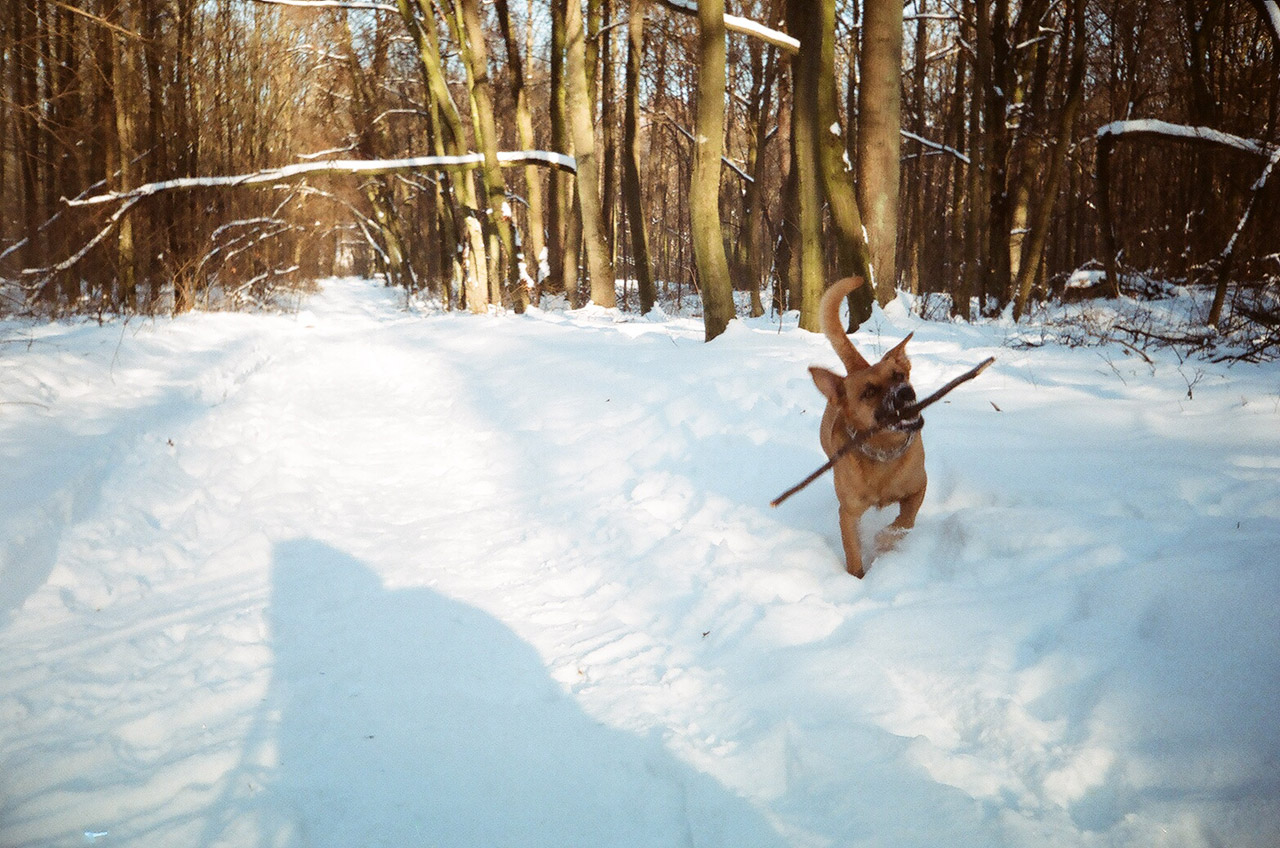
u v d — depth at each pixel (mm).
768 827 2623
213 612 4418
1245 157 11070
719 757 3018
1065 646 3180
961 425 5781
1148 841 2350
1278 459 4508
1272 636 2949
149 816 2832
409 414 9773
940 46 26844
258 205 23641
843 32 21141
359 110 29781
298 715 3434
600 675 3689
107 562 5004
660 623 4156
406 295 31203
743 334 10398
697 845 2623
